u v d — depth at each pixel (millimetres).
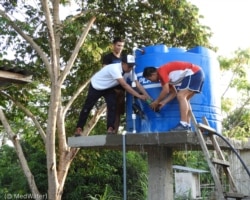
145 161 18625
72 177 18391
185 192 14531
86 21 11766
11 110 12906
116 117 6543
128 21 12461
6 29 11578
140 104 6051
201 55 6168
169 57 6031
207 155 5457
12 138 11383
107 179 18500
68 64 10867
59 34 11281
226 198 5398
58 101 10758
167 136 5582
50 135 10680
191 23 11586
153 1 11594
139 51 6289
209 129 5703
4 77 7629
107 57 6969
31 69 12234
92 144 6129
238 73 13906
